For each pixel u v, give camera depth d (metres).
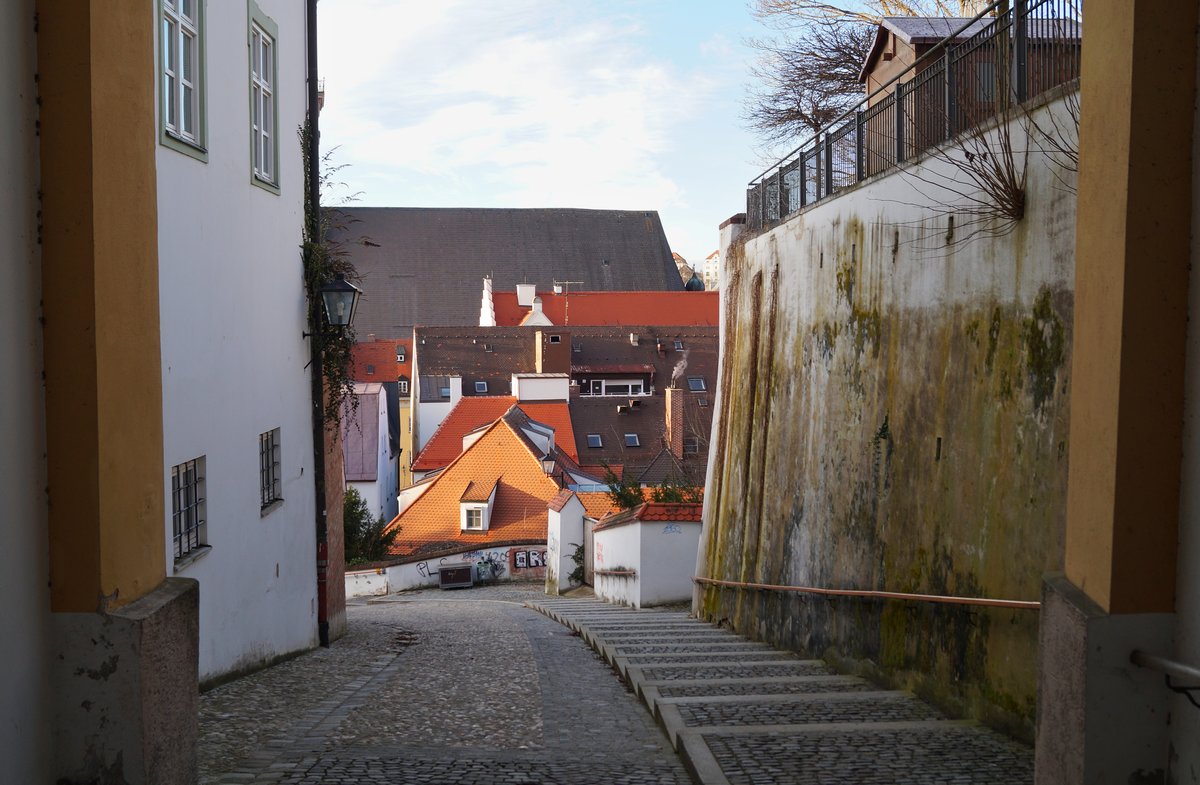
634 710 8.49
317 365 14.52
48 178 4.09
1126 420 4.03
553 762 6.35
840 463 11.75
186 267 9.40
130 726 4.21
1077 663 4.15
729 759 6.14
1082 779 4.11
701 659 11.98
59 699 4.19
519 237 100.12
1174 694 4.05
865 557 10.66
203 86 9.88
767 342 15.57
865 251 11.16
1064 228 6.88
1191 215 3.99
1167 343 4.02
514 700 9.02
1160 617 4.07
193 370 9.56
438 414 67.56
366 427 53.22
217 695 9.36
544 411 58.03
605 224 102.25
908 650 9.21
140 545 4.55
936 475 8.99
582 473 50.25
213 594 10.11
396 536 42.38
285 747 6.82
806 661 11.73
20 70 3.98
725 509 17.77
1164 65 3.96
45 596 4.14
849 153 12.50
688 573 22.83
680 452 55.38
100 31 4.18
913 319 9.71
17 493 3.94
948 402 8.80
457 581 38.09
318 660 12.93
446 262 98.12
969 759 6.26
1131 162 3.98
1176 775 4.04
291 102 13.60
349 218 15.41
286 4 13.33
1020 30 8.05
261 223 12.05
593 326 72.69
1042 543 7.06
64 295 4.12
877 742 6.70
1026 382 7.39
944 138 9.47
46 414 4.14
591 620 18.48
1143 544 4.05
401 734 7.39
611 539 26.45
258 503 11.75
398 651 14.06
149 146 4.74
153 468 4.73
